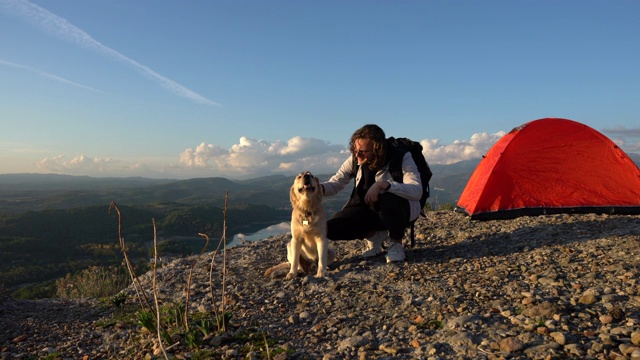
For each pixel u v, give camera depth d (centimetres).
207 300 446
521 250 541
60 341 373
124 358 318
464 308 358
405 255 572
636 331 273
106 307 462
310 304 418
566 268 447
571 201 728
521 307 347
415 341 299
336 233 568
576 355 254
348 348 301
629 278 389
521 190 750
